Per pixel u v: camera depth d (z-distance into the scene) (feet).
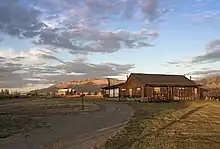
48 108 111.45
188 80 188.75
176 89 176.76
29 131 48.73
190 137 41.09
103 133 46.16
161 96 167.02
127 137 41.29
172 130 48.21
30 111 95.14
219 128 50.85
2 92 269.85
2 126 54.75
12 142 38.37
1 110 100.12
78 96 266.77
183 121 61.82
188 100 170.81
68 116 77.51
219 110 94.32
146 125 55.01
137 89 175.22
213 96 195.52
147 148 33.60
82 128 52.60
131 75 182.50
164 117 70.74
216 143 36.65
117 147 34.35
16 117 73.26
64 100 194.39
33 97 252.01
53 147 35.06
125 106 122.72
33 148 34.55
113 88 207.51
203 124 56.65
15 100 198.39
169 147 34.14
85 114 84.02
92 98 225.76
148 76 181.27
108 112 91.35
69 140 39.86
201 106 116.67
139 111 92.12
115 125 56.80
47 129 51.16
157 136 41.96
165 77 184.96
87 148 34.19
